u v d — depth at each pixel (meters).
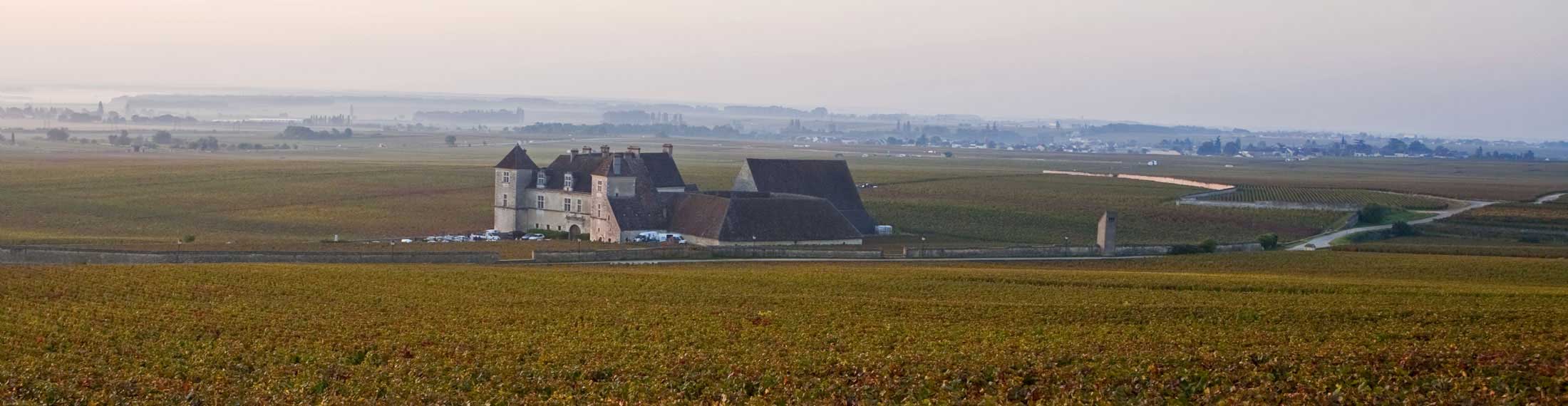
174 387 65.38
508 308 97.81
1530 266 148.88
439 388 65.62
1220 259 157.50
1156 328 88.06
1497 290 116.38
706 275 123.44
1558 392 58.31
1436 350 69.69
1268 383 61.75
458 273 121.75
